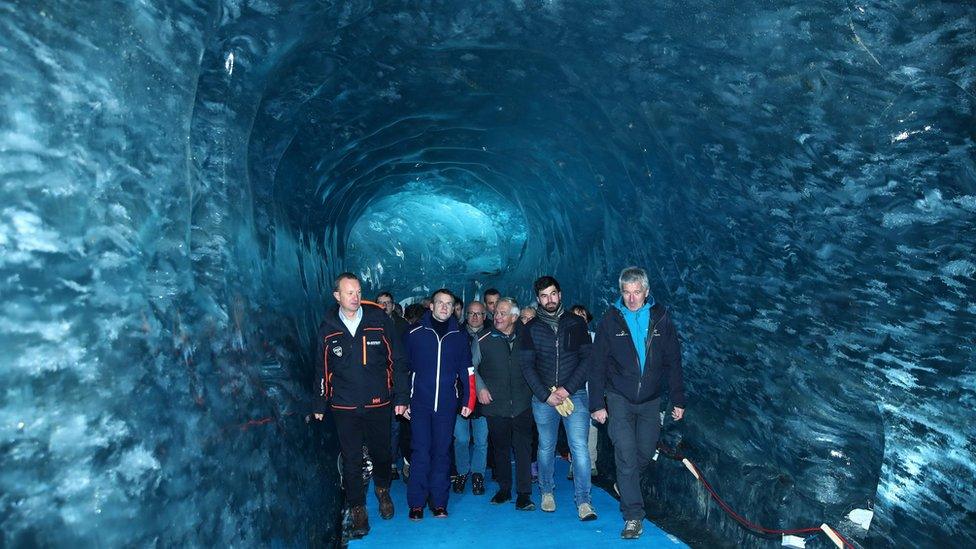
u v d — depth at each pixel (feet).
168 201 8.91
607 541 16.39
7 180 5.99
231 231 12.16
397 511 19.38
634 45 13.84
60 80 6.77
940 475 10.32
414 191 38.06
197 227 11.34
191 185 10.57
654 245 19.81
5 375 5.70
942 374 10.31
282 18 11.97
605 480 22.94
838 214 11.25
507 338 19.16
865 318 11.59
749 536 15.02
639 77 14.61
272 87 14.98
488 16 14.74
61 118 6.73
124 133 7.87
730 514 15.62
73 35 7.03
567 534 16.98
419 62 17.72
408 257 53.67
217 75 11.62
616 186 21.56
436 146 26.53
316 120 19.02
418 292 52.90
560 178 26.50
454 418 18.74
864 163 10.44
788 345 13.78
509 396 19.03
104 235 7.31
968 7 8.79
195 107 11.63
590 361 16.53
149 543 7.10
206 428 9.18
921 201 9.88
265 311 14.19
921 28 9.19
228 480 9.60
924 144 9.67
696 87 13.15
